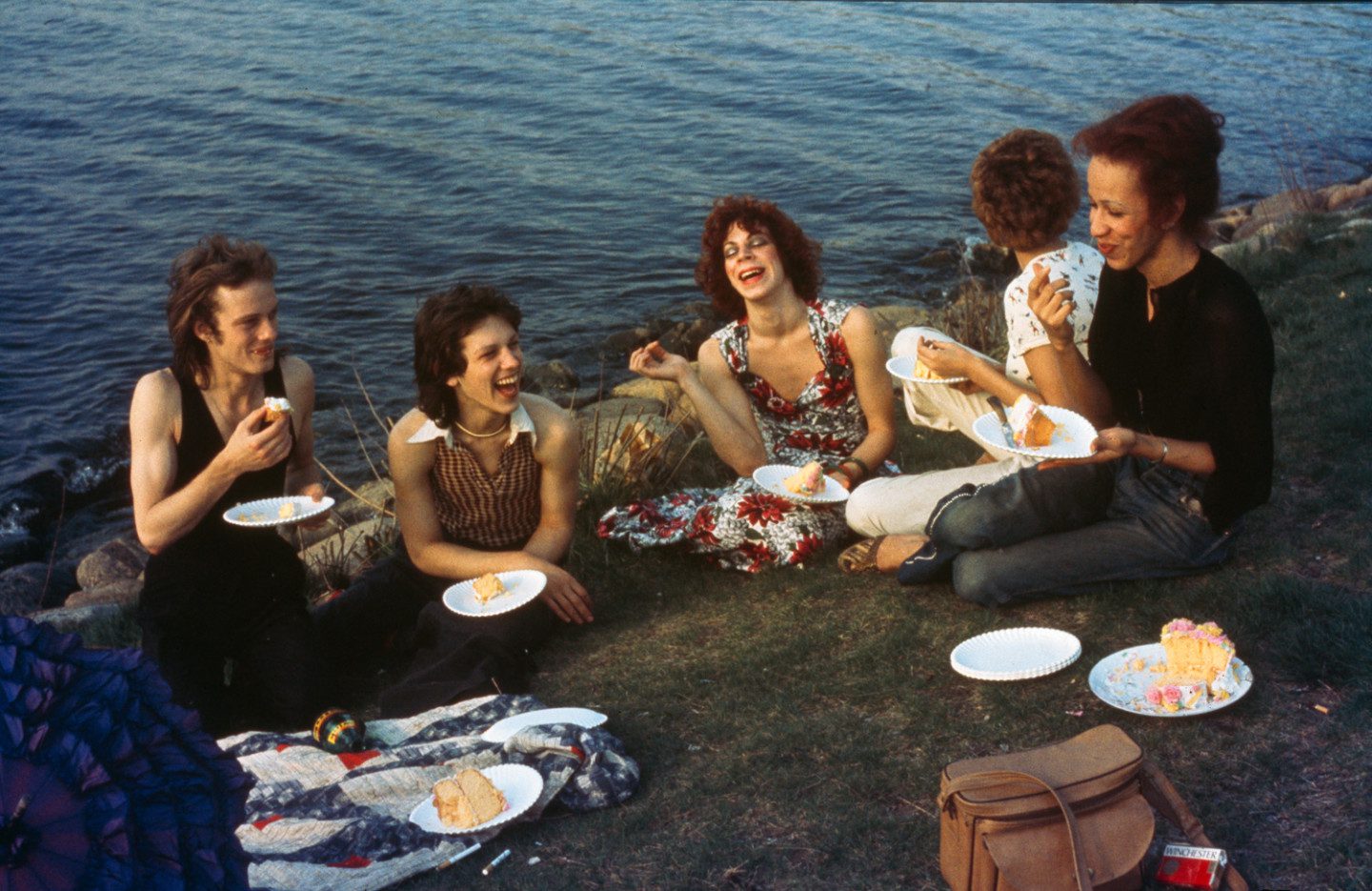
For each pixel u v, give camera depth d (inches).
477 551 180.9
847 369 195.8
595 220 563.8
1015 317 168.9
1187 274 148.7
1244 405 147.8
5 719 61.4
